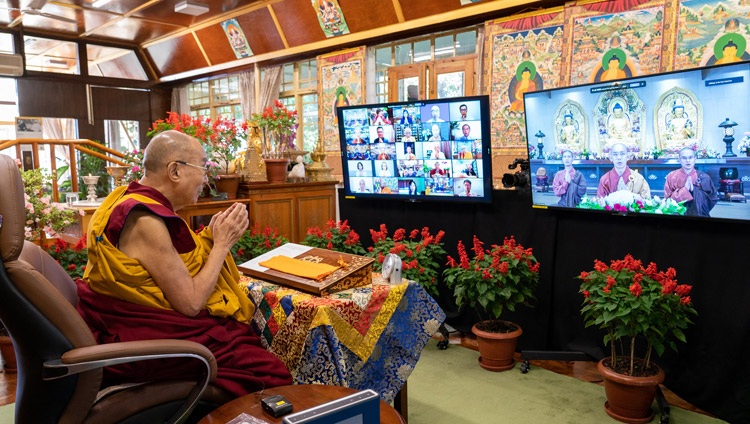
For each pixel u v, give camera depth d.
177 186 1.97
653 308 2.59
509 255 3.38
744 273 2.66
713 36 4.32
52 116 10.02
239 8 8.11
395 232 4.23
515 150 5.76
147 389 1.70
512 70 5.68
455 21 6.12
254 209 4.12
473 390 3.00
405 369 2.39
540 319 3.63
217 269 1.94
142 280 1.80
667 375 2.99
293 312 2.10
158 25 9.23
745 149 2.49
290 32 7.89
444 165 3.97
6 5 8.09
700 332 2.84
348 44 7.35
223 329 1.93
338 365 2.02
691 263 2.89
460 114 3.75
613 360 2.79
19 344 1.53
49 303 1.49
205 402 1.81
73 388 1.55
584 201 3.28
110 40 10.36
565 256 3.52
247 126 4.24
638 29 4.74
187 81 10.69
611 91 2.98
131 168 3.94
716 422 2.67
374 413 1.32
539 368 3.35
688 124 2.69
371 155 4.41
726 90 2.51
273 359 1.97
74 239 5.05
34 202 3.88
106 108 10.62
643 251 3.11
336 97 7.66
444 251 3.94
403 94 7.20
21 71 9.33
